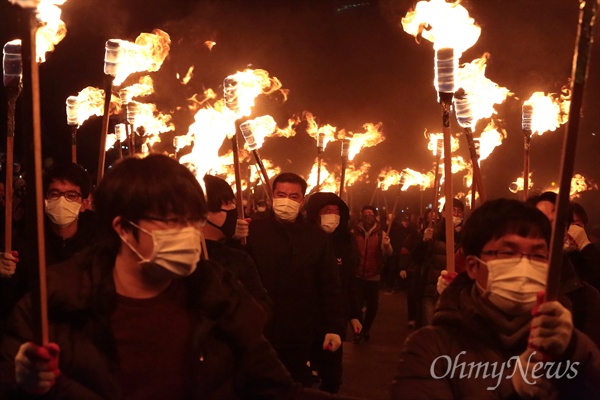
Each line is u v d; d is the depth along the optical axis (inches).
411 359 125.2
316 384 348.8
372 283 492.4
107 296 118.4
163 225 118.9
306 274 249.3
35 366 106.9
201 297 123.3
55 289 118.0
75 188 211.6
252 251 249.3
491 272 121.0
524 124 252.5
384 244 577.3
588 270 216.5
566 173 104.3
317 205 334.6
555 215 105.9
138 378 119.1
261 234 251.6
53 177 211.3
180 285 125.3
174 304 124.0
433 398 121.6
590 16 102.0
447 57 165.8
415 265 389.1
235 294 126.8
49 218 212.2
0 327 139.4
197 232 119.4
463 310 124.6
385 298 759.7
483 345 123.3
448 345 124.4
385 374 390.3
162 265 117.6
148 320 121.3
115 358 117.3
